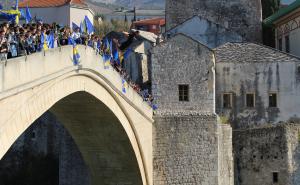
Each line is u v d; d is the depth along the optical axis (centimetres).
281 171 9981
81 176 10606
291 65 10531
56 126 13000
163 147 9400
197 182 9294
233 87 10638
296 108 10488
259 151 10094
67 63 6325
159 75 9569
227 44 11444
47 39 5950
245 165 10138
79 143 9100
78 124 8575
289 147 10000
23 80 5241
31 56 5394
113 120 8306
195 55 9600
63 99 7456
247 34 13150
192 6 13262
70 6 15238
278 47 13075
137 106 8769
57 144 13000
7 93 4919
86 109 7956
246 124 10575
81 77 6912
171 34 12600
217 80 10650
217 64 10656
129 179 9362
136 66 11844
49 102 6006
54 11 15362
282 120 10525
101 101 7656
